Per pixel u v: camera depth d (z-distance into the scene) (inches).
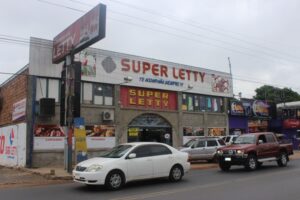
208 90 1358.3
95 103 1051.9
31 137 920.9
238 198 434.6
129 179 537.3
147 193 482.0
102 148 1042.1
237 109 1466.5
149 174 561.3
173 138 1224.2
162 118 1211.2
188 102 1295.5
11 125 1022.4
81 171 519.2
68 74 778.2
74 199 450.9
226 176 669.3
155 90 1197.7
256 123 1572.3
